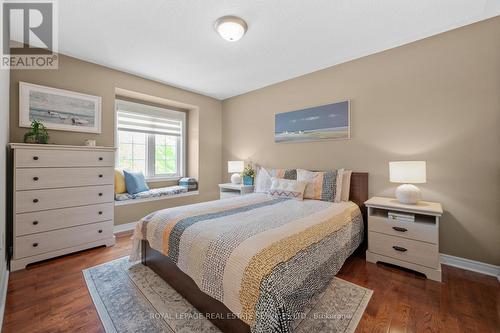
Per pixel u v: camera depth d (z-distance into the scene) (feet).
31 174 6.82
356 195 8.74
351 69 9.16
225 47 8.19
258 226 5.17
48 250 7.16
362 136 8.89
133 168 12.25
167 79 11.39
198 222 5.48
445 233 7.18
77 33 7.26
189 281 5.16
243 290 3.58
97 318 4.65
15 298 5.27
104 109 9.67
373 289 5.72
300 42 7.87
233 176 12.96
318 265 4.83
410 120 7.79
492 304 5.11
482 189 6.62
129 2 5.86
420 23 6.80
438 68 7.27
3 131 5.86
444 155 7.18
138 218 11.07
